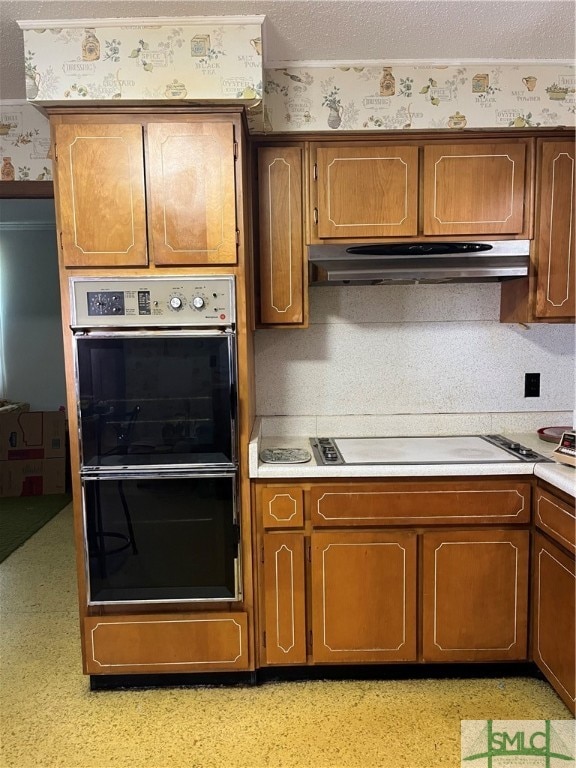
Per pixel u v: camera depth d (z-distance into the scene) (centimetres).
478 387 254
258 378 253
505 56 211
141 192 189
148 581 200
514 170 216
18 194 240
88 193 189
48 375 559
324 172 215
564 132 216
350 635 204
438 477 199
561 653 182
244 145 199
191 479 195
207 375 191
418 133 215
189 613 203
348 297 250
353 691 204
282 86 213
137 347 189
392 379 254
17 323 553
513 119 215
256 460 196
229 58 183
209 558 199
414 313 251
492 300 251
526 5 177
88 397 190
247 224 206
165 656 204
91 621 201
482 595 203
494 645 205
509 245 214
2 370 557
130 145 188
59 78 183
